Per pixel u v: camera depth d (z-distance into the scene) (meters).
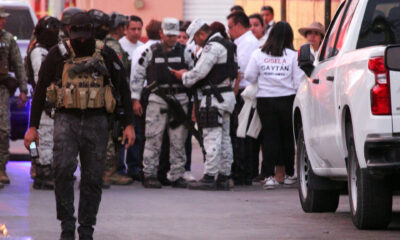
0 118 33.84
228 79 33.16
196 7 73.56
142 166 35.50
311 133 24.92
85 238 19.08
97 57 19.00
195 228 22.42
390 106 19.59
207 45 32.72
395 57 19.61
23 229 22.03
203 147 34.00
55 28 32.53
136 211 26.14
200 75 32.69
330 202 25.53
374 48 19.92
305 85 26.00
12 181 35.12
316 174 25.06
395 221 23.16
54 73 19.11
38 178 32.50
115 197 30.20
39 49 32.41
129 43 38.50
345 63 21.50
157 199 29.70
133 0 74.00
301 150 26.64
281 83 33.94
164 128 34.22
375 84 19.69
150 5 73.94
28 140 19.41
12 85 33.94
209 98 32.94
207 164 33.44
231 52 33.03
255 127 34.62
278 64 33.91
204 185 33.47
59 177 18.95
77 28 18.83
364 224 21.02
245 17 35.94
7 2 46.97
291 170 35.25
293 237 20.70
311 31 36.78
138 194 31.42
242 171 35.38
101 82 19.08
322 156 24.00
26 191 31.59
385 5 21.83
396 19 21.62
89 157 19.14
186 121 34.25
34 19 47.06
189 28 33.19
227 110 33.16
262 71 34.03
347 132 21.58
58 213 19.12
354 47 21.81
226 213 25.83
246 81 36.00
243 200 29.64
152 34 35.88
